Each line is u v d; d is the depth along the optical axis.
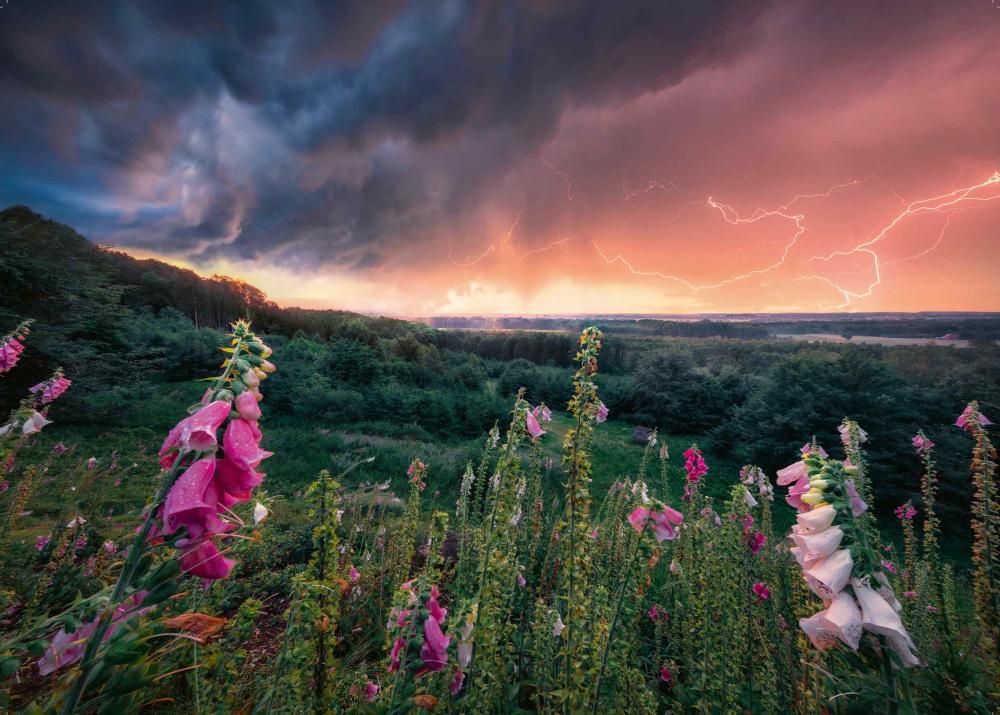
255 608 2.18
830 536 1.30
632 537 2.61
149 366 25.34
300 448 15.62
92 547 4.45
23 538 4.90
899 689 1.21
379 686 2.23
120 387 19.09
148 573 0.93
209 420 0.96
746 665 2.58
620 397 35.69
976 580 2.78
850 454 2.87
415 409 24.95
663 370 34.03
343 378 32.12
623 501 3.77
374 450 15.83
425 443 20.61
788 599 2.60
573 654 1.95
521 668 2.86
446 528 2.68
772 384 23.95
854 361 21.45
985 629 2.75
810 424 20.22
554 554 3.88
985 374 21.73
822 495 1.37
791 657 2.38
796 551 1.39
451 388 37.94
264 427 19.55
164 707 1.66
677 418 31.73
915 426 18.55
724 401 32.41
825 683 1.61
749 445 22.30
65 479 7.74
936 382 23.89
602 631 2.16
